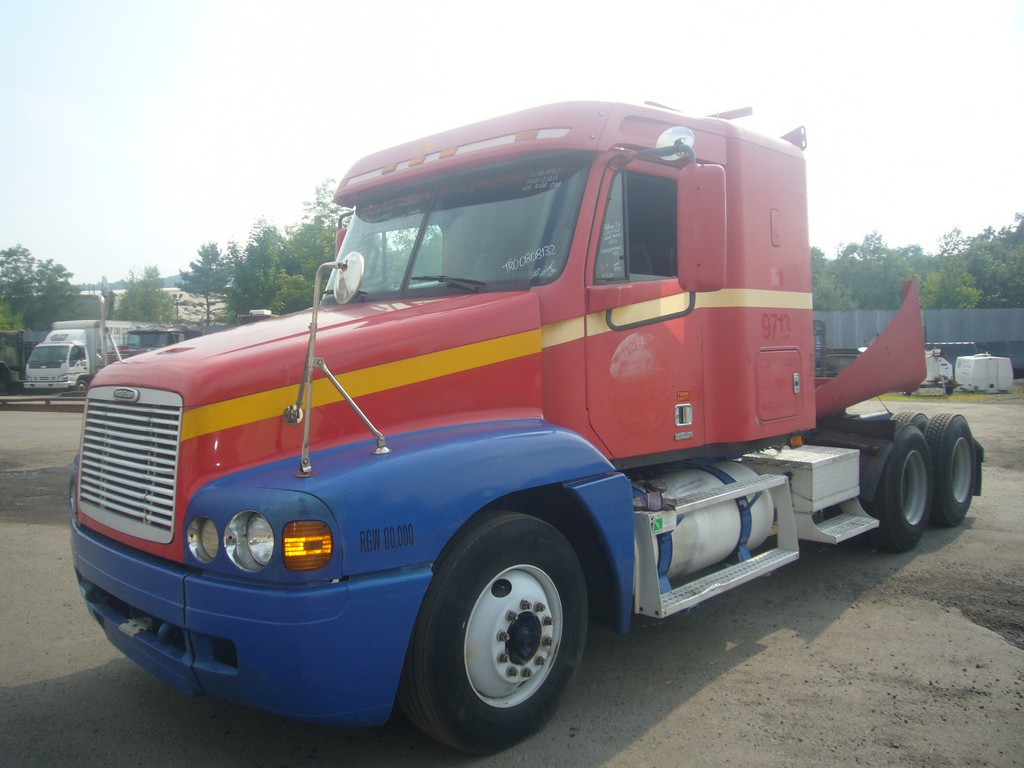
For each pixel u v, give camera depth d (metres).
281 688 3.03
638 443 4.54
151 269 103.25
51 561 6.80
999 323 38.50
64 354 31.20
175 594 3.23
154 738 3.82
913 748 3.65
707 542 4.84
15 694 4.30
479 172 4.64
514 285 4.27
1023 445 13.52
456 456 3.43
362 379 3.56
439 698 3.35
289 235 43.78
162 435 3.39
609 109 4.35
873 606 5.62
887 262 82.31
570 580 3.86
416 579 3.23
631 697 4.20
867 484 6.67
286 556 2.99
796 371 5.73
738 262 5.14
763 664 4.63
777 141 5.62
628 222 4.52
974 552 7.05
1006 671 4.50
